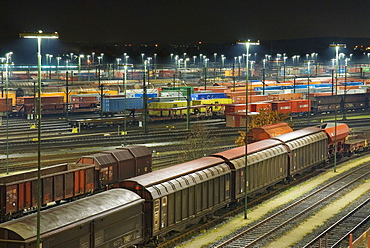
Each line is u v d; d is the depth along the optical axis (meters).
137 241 34.41
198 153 69.25
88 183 50.00
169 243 36.88
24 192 43.50
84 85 156.12
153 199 35.31
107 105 123.75
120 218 32.62
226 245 35.88
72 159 70.88
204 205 41.62
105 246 31.42
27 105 118.56
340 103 139.88
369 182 59.84
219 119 122.38
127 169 55.75
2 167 65.31
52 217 28.92
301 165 60.62
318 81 177.00
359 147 81.50
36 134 93.94
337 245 35.88
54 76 193.38
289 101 123.50
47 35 32.62
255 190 49.81
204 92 140.38
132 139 88.56
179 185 38.31
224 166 45.06
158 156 74.00
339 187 56.53
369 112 143.12
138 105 129.12
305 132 65.19
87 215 30.41
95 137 90.38
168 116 118.69
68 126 104.88
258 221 42.47
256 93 148.62
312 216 44.31
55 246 27.94
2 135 91.19
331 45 79.06
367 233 36.59
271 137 62.97
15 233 26.62
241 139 70.94
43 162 68.88
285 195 52.88
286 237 37.94
